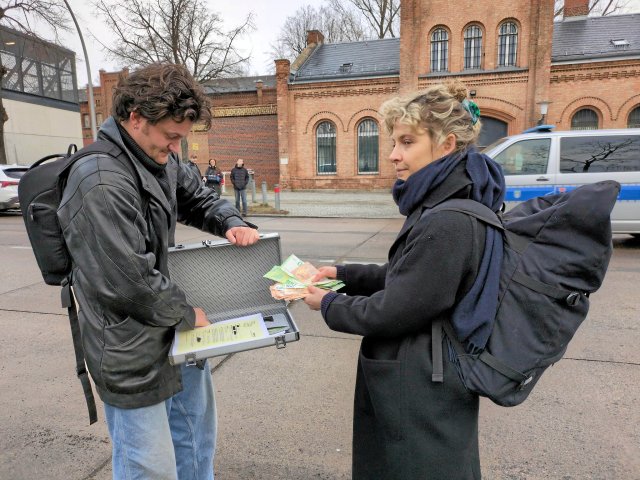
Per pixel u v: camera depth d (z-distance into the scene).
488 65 18.83
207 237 9.34
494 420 2.76
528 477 2.26
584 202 1.26
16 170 13.97
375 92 20.38
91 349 1.42
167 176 1.59
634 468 2.31
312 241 8.90
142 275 1.31
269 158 24.55
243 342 1.43
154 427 1.48
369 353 1.46
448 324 1.36
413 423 1.36
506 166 7.94
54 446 2.55
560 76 18.09
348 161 21.27
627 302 4.93
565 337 1.29
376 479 1.50
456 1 18.77
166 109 1.32
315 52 23.23
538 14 17.88
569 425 2.69
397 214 13.70
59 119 22.08
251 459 2.43
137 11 19.73
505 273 1.31
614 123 17.81
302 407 2.93
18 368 3.53
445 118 1.37
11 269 6.77
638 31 18.78
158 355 1.44
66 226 1.32
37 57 20.94
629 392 3.04
